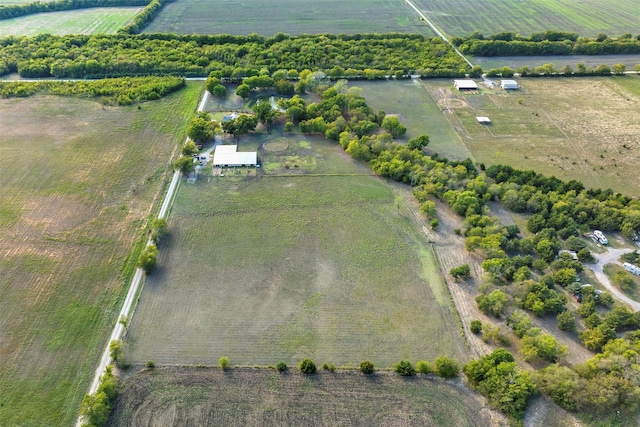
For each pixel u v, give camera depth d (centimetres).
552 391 7169
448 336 8181
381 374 7544
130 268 9356
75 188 11406
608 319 8194
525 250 9775
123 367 7519
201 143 13250
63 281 9006
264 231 10369
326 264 9569
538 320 8500
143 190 11469
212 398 7169
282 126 14312
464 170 11769
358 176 12169
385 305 8719
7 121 13900
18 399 7069
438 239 10256
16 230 10138
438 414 7019
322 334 8169
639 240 10125
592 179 12106
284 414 6994
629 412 6994
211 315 8444
